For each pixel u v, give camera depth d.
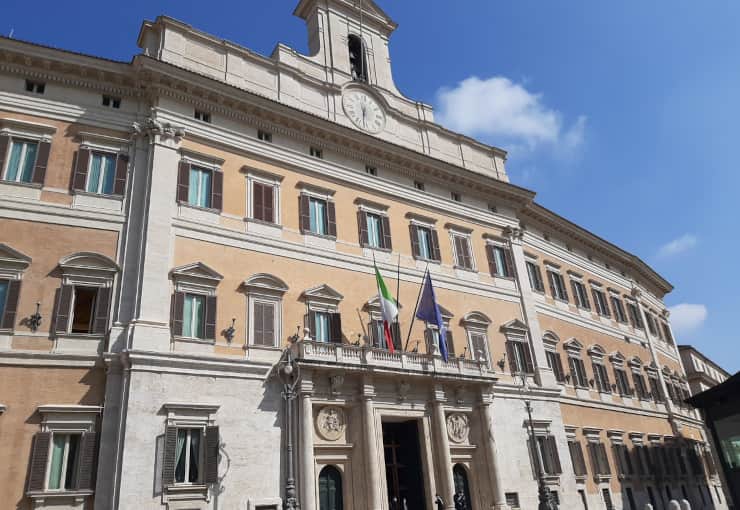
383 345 25.94
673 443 41.34
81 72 22.84
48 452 17.55
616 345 41.19
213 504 19.03
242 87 26.23
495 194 34.91
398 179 30.75
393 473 24.88
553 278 37.88
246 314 22.52
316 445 21.73
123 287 20.62
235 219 23.94
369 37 33.69
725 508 45.41
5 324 18.56
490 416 26.70
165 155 23.08
